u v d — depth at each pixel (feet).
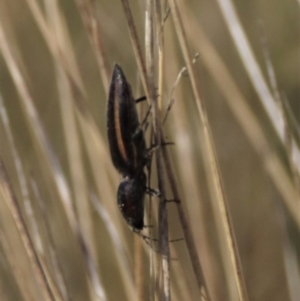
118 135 0.41
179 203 0.40
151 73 0.40
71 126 0.47
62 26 0.46
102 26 0.49
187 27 0.45
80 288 0.49
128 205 0.42
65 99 0.47
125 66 0.50
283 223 0.48
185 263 0.50
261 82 0.45
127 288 0.45
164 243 0.40
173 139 0.48
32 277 0.45
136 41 0.40
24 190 0.44
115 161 0.41
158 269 0.41
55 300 0.41
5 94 0.51
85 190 0.47
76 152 0.47
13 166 0.49
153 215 0.44
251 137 0.46
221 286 0.47
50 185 0.49
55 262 0.43
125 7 0.40
